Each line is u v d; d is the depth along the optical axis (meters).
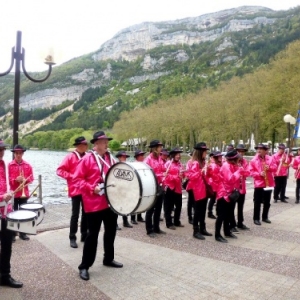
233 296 4.77
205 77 167.25
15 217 4.95
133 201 5.15
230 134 54.16
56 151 121.62
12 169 7.65
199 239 7.80
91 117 176.00
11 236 5.18
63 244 7.29
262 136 48.34
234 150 7.92
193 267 5.91
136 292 4.91
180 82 164.12
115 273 5.64
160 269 5.82
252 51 177.75
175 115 71.44
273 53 140.62
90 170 5.55
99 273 5.64
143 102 156.25
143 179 5.16
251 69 130.88
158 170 8.64
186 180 9.02
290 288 5.03
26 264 6.05
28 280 5.35
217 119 56.03
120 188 5.31
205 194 7.86
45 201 16.22
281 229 8.82
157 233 8.35
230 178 7.66
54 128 184.50
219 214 7.66
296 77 37.50
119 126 93.44
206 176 7.86
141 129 83.12
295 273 5.62
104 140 5.69
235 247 7.15
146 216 8.16
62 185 24.48
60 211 10.98
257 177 9.32
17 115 8.64
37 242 7.44
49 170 40.94
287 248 7.08
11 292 4.91
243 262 6.17
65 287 5.09
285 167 13.28
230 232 8.02
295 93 36.53
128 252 6.78
